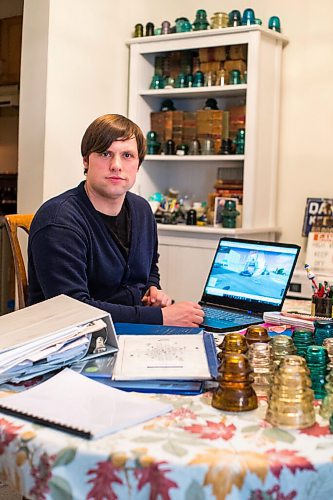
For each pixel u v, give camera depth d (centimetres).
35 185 341
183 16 385
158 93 370
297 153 354
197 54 365
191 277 348
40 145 338
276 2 355
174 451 95
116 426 102
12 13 520
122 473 93
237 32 337
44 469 97
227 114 356
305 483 93
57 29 336
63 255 179
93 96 362
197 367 128
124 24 380
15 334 133
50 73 335
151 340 149
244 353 128
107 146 185
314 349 125
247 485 91
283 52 355
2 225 402
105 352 140
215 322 183
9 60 528
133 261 205
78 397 114
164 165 398
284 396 106
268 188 353
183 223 368
